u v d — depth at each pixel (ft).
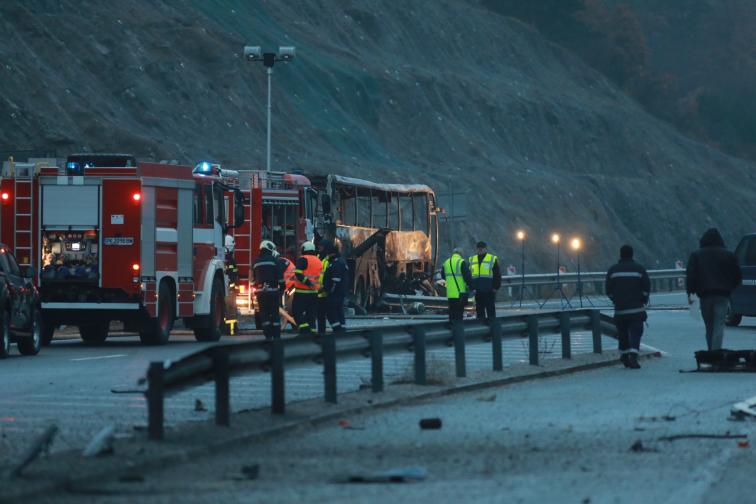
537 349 195.21
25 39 595.47
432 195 506.07
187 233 276.82
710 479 91.15
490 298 301.43
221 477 93.45
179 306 274.57
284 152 654.12
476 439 115.24
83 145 541.34
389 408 143.84
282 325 312.29
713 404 145.89
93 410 138.51
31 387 166.50
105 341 286.66
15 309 226.17
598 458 102.58
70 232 264.31
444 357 220.64
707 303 208.54
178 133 614.75
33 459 94.79
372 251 431.43
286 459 102.89
